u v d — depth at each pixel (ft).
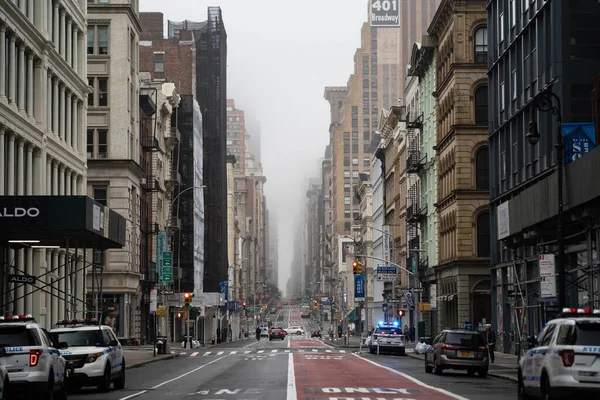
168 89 351.67
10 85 153.58
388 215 406.62
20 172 158.92
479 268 232.73
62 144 187.21
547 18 154.51
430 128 282.77
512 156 180.34
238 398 86.02
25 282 145.69
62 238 147.23
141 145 288.51
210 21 485.56
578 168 114.21
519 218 140.46
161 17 425.69
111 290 256.52
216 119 478.59
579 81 147.33
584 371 65.21
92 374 97.14
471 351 127.13
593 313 71.61
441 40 257.14
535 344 75.15
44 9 172.96
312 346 311.06
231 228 626.64
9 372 75.31
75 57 201.46
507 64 183.83
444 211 253.65
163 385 109.60
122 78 261.24
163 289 265.13
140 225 283.59
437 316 264.52
